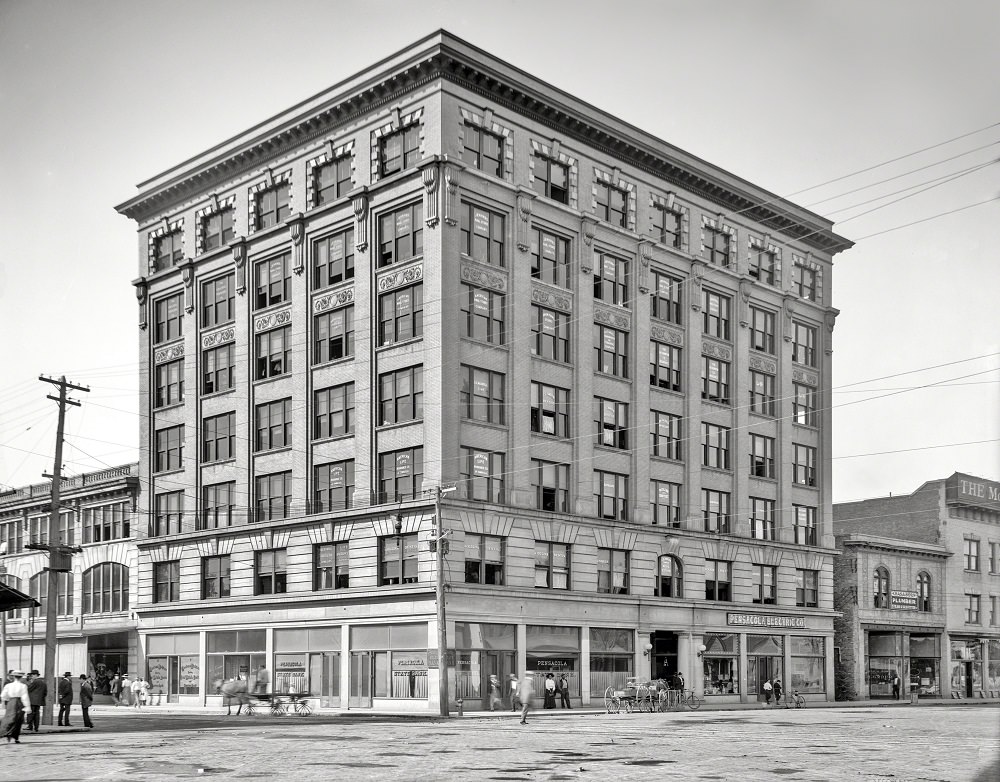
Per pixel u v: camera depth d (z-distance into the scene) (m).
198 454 66.56
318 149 61.28
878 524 88.69
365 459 57.03
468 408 55.28
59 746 30.05
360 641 56.38
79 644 72.62
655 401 64.94
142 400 70.44
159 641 67.50
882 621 78.50
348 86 58.94
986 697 84.88
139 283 71.00
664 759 25.00
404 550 55.06
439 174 54.78
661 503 64.88
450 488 50.22
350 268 59.41
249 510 63.09
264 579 62.09
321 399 60.25
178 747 29.45
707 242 69.50
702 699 63.91
